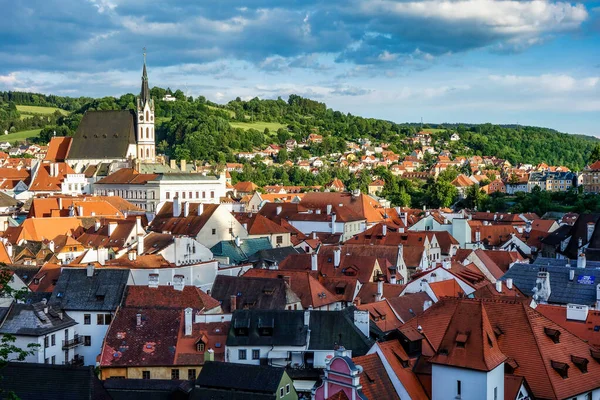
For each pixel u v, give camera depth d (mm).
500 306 85312
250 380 91500
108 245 188000
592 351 84812
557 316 98000
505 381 78062
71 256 184500
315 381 101250
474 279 141375
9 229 199375
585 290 116562
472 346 76625
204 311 119812
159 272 141375
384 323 116750
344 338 106625
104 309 122875
